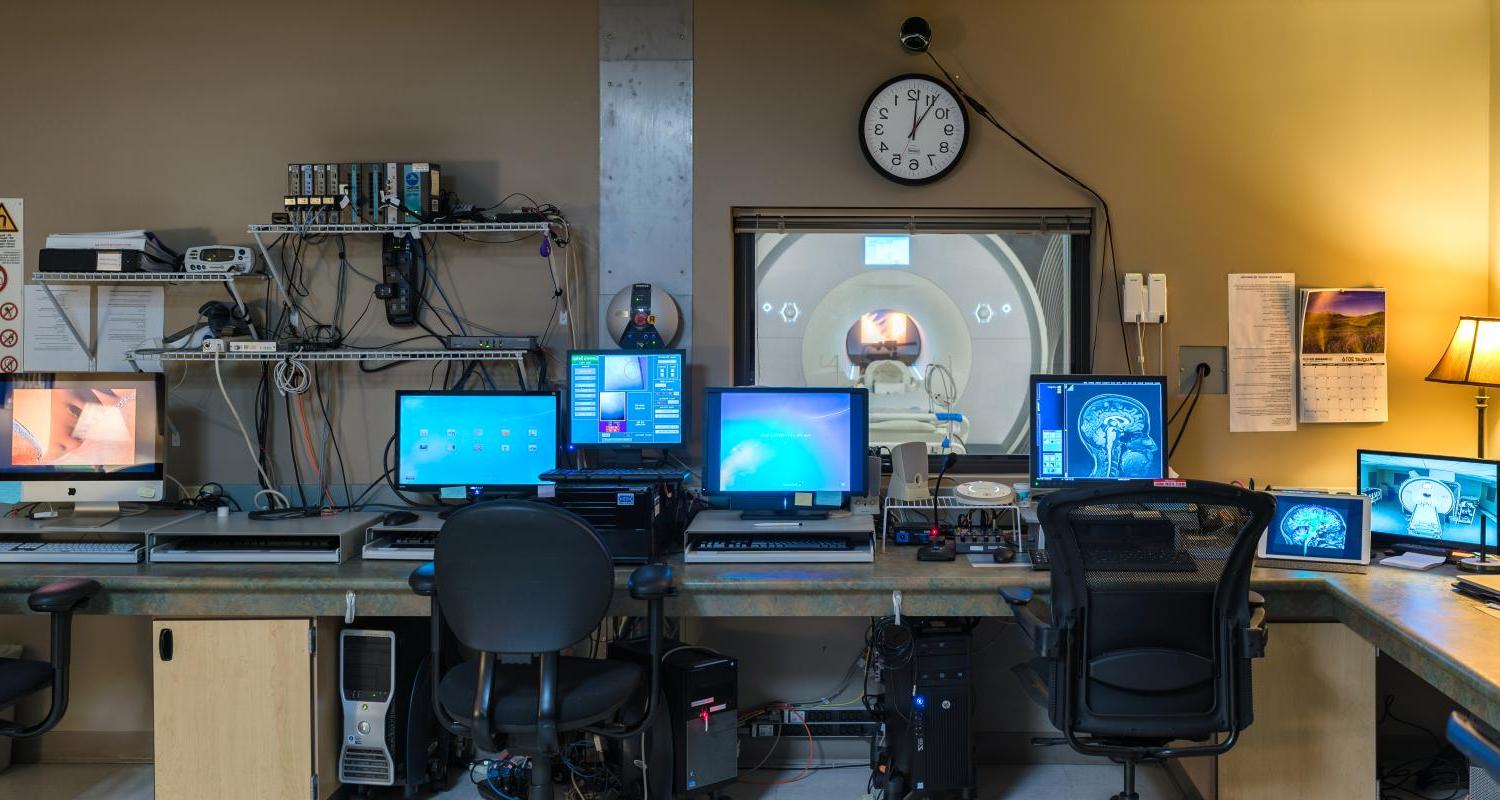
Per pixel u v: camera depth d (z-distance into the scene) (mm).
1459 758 2881
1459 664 1780
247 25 3061
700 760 2531
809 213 3090
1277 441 3043
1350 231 3020
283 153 3068
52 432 2797
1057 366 3193
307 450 3096
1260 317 3021
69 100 3074
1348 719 2395
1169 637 2076
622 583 2438
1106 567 2064
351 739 2564
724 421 2744
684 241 3031
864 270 3217
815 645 3053
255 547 2627
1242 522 2018
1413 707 2975
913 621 2645
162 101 3070
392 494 3082
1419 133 3008
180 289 3086
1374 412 3010
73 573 2479
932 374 3221
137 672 3043
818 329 3217
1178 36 3004
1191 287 3021
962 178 3018
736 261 3141
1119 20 3008
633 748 2609
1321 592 2410
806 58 3012
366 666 2566
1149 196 3018
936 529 2783
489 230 2982
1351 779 2395
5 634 3061
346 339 3082
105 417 2809
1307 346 3010
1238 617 2076
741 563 2557
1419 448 3035
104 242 2914
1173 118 3010
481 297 3066
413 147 3057
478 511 1919
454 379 3080
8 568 2521
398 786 2695
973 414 3217
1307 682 2406
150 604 2459
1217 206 3020
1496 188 2982
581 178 3045
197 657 2441
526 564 1936
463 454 2850
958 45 3012
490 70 3047
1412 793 2762
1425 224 3018
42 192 3084
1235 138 3012
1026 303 3211
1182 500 1968
